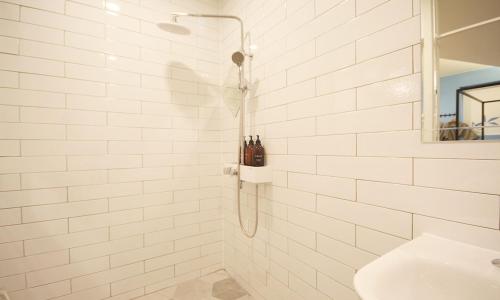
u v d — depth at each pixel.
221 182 1.93
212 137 1.89
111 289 1.50
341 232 1.00
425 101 0.74
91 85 1.42
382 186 0.86
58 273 1.35
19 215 1.25
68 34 1.36
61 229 1.35
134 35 1.56
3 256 1.22
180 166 1.75
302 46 1.17
